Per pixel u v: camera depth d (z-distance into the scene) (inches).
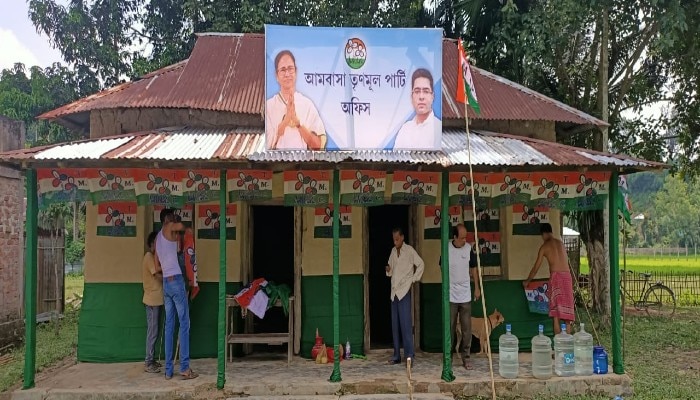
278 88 295.6
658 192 3171.8
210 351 350.3
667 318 566.9
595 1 476.1
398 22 605.3
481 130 384.2
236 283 353.4
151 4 682.8
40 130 726.5
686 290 808.9
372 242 458.3
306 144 294.5
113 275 350.3
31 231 284.8
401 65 303.0
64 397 277.6
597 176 308.3
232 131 344.5
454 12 568.7
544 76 575.5
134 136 319.6
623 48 578.2
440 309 366.6
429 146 301.4
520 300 374.0
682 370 349.4
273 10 623.8
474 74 434.0
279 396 283.1
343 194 296.0
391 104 301.6
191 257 330.3
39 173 285.7
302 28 298.8
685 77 594.9
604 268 514.9
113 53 662.5
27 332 285.0
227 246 354.6
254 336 332.2
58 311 530.0
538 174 308.3
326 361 338.0
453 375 298.8
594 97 581.3
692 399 287.1
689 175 689.0
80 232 1291.8
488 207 312.7
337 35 300.8
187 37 685.3
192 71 401.7
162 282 319.6
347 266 361.4
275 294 338.0
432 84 303.3
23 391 278.8
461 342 348.2
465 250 327.6
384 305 457.1
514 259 375.9
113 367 330.6
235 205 357.1
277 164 282.4
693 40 515.5
